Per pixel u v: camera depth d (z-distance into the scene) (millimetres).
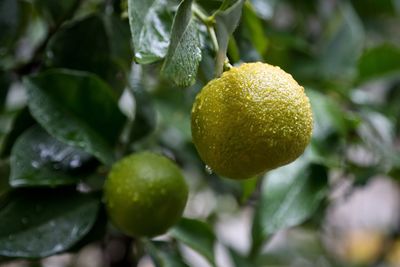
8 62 556
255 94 372
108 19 511
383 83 821
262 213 542
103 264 609
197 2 428
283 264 992
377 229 1057
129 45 523
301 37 748
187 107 625
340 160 586
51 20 529
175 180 448
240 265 648
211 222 824
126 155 505
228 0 400
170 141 672
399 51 664
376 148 599
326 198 631
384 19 853
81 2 558
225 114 372
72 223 455
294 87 380
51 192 463
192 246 510
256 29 503
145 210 443
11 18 530
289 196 549
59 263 751
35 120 488
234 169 379
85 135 472
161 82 633
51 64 498
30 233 445
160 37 387
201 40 418
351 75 694
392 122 659
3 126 646
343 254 1005
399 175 622
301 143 380
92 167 475
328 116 580
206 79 430
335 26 709
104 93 480
